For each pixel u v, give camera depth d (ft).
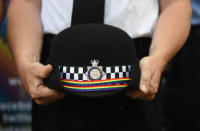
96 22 4.07
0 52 8.18
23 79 4.13
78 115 4.17
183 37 4.27
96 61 3.72
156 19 4.35
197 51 7.51
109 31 3.76
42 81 3.90
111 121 4.16
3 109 8.42
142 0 4.21
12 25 4.52
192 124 7.86
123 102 4.12
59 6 4.28
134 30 4.21
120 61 3.75
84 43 3.73
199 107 7.75
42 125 4.36
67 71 3.75
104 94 3.70
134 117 4.18
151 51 4.15
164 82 7.76
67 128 4.22
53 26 4.32
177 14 4.31
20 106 8.45
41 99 3.92
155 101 4.37
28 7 4.57
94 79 3.70
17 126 8.50
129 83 3.73
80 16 4.09
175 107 7.91
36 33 4.40
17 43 4.35
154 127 4.28
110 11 4.18
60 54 3.79
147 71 3.78
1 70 8.26
